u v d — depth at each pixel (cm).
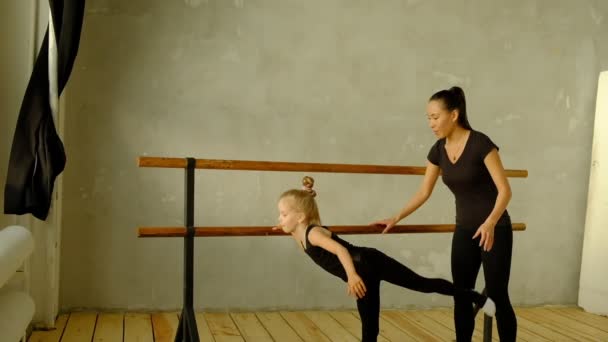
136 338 355
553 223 492
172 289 421
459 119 286
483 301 289
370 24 453
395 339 378
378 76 455
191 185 280
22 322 273
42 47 340
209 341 359
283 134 438
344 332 388
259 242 435
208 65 425
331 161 446
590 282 479
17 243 266
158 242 418
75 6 327
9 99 351
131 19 412
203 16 424
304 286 443
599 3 499
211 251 427
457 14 469
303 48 441
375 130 454
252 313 430
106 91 409
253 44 433
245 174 433
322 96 445
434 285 290
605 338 396
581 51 495
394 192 460
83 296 407
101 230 409
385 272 282
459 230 295
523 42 482
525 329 415
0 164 349
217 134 427
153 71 416
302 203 273
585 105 496
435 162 306
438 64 465
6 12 351
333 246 256
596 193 483
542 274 491
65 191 403
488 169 278
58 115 350
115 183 411
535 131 486
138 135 414
